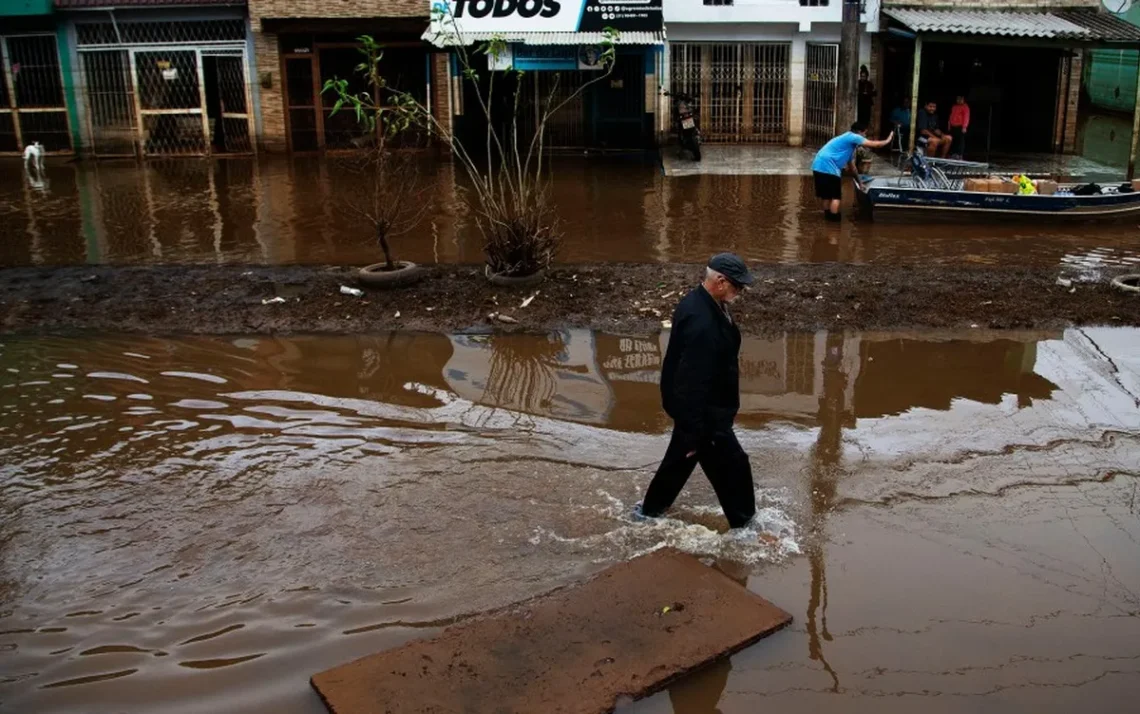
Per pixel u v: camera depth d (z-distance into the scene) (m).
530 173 18.52
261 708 4.10
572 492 5.97
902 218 13.82
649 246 12.27
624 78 20.97
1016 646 4.50
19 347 8.61
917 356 8.27
